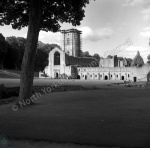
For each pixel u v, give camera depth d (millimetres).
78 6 23906
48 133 9930
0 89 24844
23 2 24125
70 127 10891
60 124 11523
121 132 9984
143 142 8664
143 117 13297
